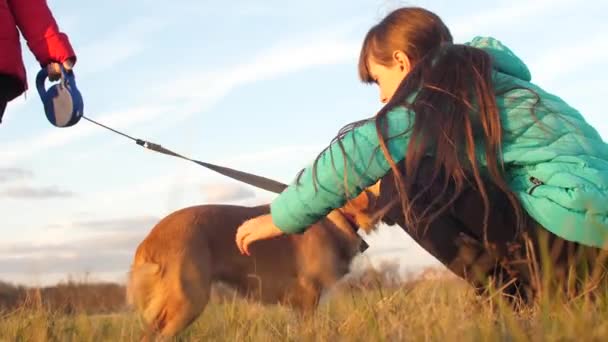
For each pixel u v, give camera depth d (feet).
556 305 7.14
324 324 9.00
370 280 9.25
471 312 7.69
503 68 9.52
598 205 8.20
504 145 8.85
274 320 11.49
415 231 10.02
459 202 9.66
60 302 11.95
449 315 7.33
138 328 12.27
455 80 8.56
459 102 8.47
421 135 8.40
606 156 8.95
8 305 12.16
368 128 8.69
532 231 9.02
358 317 8.51
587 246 8.39
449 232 9.96
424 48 9.46
